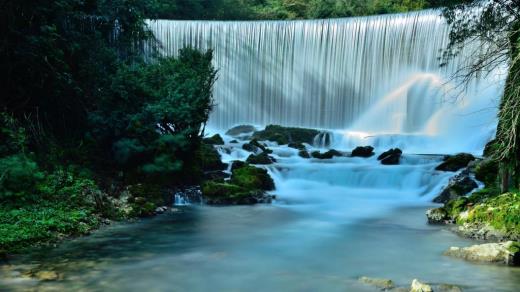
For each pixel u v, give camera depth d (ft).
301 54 97.50
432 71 84.69
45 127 49.01
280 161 65.46
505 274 26.45
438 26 83.82
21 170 36.88
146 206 43.55
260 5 152.15
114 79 49.93
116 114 49.03
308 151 72.08
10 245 30.07
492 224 35.58
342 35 94.22
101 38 62.13
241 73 100.58
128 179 48.19
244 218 43.06
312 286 24.76
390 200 52.65
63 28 52.90
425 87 83.87
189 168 53.98
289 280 25.76
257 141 74.28
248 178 54.13
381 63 90.53
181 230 37.76
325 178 59.21
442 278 25.89
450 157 58.03
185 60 60.29
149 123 49.75
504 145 37.83
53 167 43.78
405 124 86.07
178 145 49.96
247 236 36.11
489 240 34.12
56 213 36.14
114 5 62.75
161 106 49.88
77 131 52.03
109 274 26.21
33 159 42.24
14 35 44.37
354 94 92.94
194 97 53.42
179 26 98.58
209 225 39.83
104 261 28.68
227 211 46.19
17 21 45.14
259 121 100.01
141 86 50.88
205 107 55.36
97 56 56.85
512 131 34.83
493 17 45.73
